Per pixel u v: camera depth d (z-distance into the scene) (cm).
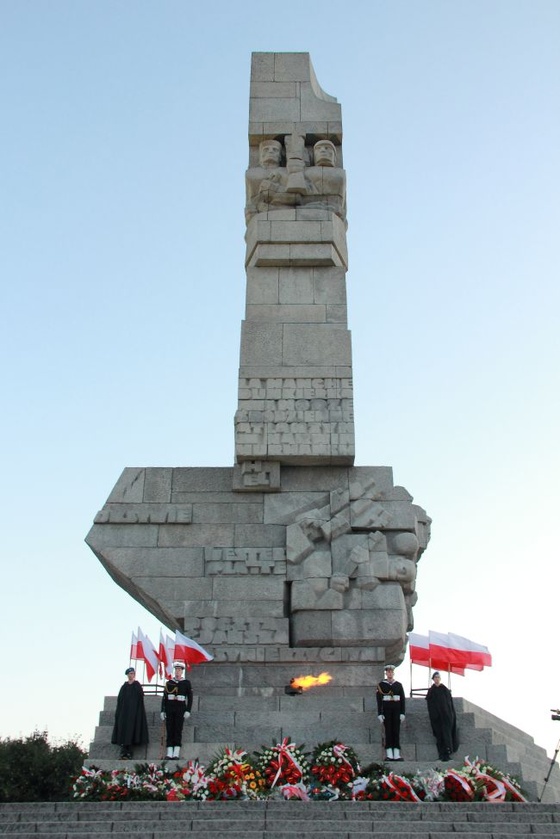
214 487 1914
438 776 1345
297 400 1952
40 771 3300
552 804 1255
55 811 1230
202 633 1770
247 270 2123
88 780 1377
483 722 1680
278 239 2108
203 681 1734
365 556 1823
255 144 2238
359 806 1247
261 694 1720
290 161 2183
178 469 1933
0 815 1212
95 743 1588
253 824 1152
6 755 3319
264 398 1952
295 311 2056
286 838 1103
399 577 1816
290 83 2267
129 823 1148
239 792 1343
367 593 1802
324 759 1455
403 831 1140
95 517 1880
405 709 1606
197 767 1409
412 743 1591
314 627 1773
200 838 1102
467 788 1320
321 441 1909
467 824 1156
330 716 1620
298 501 1903
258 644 1762
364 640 1762
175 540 1866
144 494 1905
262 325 2028
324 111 2241
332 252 2106
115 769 1443
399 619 1775
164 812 1208
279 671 1747
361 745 1559
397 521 1875
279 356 1997
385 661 1798
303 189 2155
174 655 1688
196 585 1822
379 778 1384
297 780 1423
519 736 1842
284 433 1916
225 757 1423
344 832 1116
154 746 1580
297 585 1802
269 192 2152
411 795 1327
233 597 1808
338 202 2173
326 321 2047
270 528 1875
